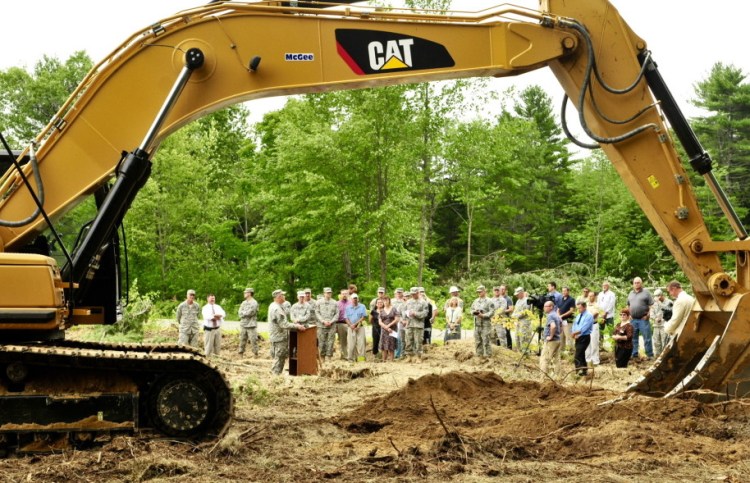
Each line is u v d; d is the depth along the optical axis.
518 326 20.38
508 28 9.10
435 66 8.98
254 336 20.97
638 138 9.60
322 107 36.34
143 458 7.29
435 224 56.94
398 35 8.91
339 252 36.50
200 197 42.16
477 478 7.12
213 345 20.30
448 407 10.92
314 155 34.09
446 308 25.02
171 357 8.07
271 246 40.38
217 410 8.30
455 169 36.31
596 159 50.00
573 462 7.80
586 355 18.84
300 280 40.31
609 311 21.20
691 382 9.60
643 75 9.54
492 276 39.38
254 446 8.41
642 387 10.31
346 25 8.82
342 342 21.06
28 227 8.33
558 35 9.22
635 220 47.53
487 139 35.72
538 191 58.66
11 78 53.03
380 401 11.38
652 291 29.50
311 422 10.02
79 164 8.43
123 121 8.49
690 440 8.41
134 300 24.38
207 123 58.84
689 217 9.64
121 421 8.19
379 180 34.44
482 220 56.22
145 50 8.55
